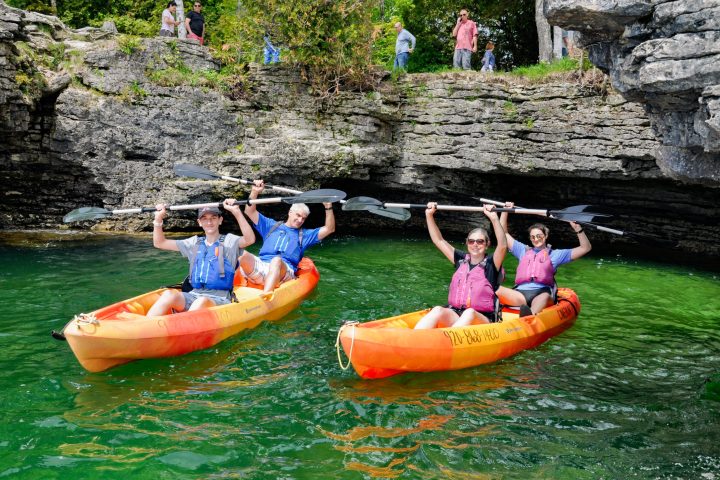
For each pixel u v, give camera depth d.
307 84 12.23
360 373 5.27
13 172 11.16
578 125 11.16
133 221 11.80
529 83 11.69
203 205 6.39
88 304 7.13
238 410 4.71
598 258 11.91
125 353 5.29
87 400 4.77
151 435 4.29
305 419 4.61
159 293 6.39
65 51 10.95
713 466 4.12
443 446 4.30
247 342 6.13
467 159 12.11
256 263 7.41
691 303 8.62
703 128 5.52
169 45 11.62
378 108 12.18
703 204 12.33
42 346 5.81
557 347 6.48
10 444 4.09
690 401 5.19
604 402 5.13
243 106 12.05
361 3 12.17
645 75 5.59
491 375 5.62
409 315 6.07
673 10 5.23
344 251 11.32
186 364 5.54
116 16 15.59
